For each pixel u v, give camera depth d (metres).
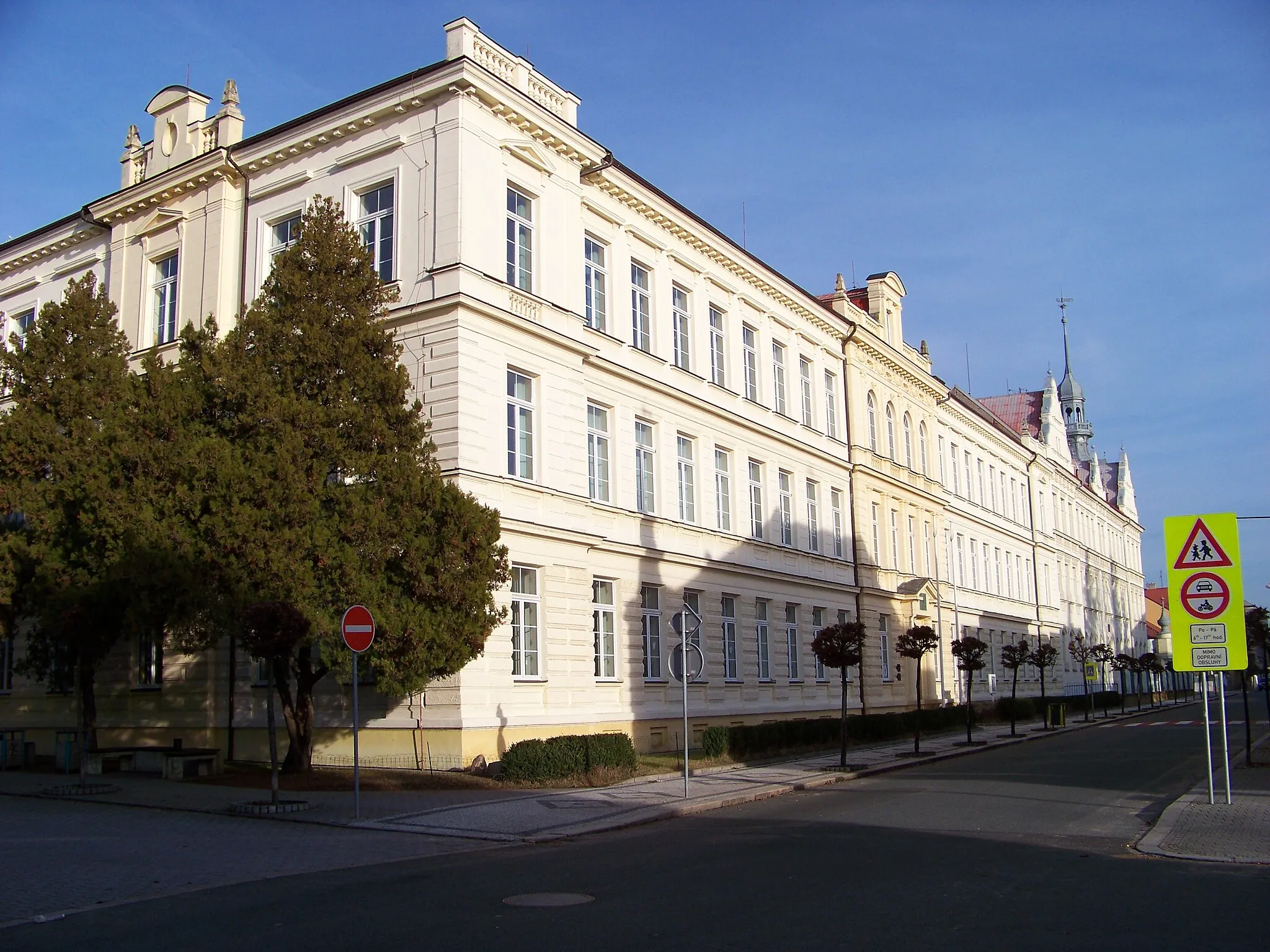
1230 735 38.06
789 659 37.69
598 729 26.62
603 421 29.19
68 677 25.86
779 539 37.62
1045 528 76.31
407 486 19.94
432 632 19.42
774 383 38.53
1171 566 17.44
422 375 23.53
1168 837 14.14
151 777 23.23
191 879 11.92
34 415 22.77
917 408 52.34
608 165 28.56
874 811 17.78
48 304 23.98
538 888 11.08
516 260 25.69
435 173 24.20
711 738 26.92
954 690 52.25
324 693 24.31
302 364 20.28
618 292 30.00
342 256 20.95
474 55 24.62
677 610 31.14
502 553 20.67
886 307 48.56
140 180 30.56
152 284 29.66
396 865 12.87
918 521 50.44
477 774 21.80
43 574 21.88
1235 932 8.87
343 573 19.14
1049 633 74.12
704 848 13.76
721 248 34.59
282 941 8.80
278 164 27.27
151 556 18.98
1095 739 38.53
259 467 18.97
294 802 17.64
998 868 12.02
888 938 8.66
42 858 13.27
